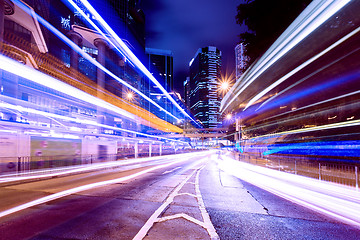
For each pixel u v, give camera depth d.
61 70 56.41
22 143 16.02
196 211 5.63
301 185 9.56
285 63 20.67
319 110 21.69
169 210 5.66
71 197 6.99
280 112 31.55
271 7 21.42
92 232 4.14
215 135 118.56
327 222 4.96
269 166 17.59
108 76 83.00
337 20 13.80
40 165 14.25
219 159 34.12
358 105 16.98
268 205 6.33
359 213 5.64
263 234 4.23
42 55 39.09
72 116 39.19
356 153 16.47
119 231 4.21
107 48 85.94
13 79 25.12
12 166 12.96
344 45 15.19
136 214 5.28
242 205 6.30
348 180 9.80
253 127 41.97
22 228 4.30
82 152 23.81
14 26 30.38
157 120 114.94
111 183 9.93
